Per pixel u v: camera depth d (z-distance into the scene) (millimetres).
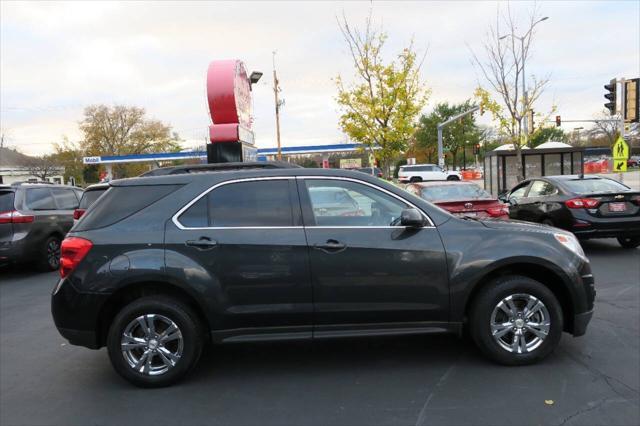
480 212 9523
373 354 4809
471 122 54781
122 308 4230
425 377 4230
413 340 5152
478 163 70875
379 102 18094
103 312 4191
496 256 4246
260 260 4164
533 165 20422
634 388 3895
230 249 4152
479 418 3506
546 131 51156
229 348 5121
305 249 4191
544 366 4355
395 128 18531
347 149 54812
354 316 4238
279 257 4172
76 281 4129
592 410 3566
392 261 4223
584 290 4387
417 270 4238
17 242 9555
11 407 3953
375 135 18719
